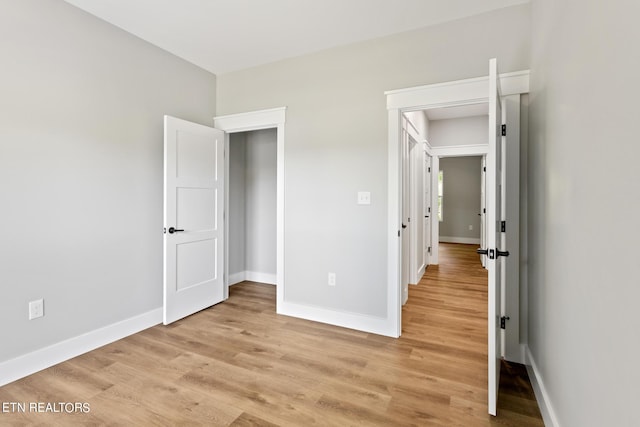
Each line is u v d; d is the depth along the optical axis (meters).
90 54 2.49
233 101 3.56
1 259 2.02
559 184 1.50
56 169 2.29
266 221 4.52
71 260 2.38
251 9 2.42
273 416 1.72
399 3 2.32
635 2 0.79
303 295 3.15
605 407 0.97
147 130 2.94
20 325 2.11
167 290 2.94
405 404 1.83
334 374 2.13
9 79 2.04
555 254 1.57
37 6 2.17
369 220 2.84
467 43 2.48
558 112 1.52
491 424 1.67
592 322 1.08
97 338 2.54
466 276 4.88
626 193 0.84
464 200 8.51
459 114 5.27
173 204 2.97
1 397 1.88
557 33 1.53
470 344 2.59
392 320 2.74
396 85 2.73
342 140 2.94
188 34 2.79
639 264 0.77
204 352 2.44
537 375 1.93
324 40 2.87
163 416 1.72
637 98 0.78
